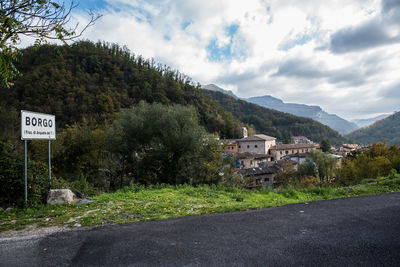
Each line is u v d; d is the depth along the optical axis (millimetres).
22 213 5418
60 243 3375
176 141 18594
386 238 3455
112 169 21016
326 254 2941
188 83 122375
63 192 6500
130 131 19984
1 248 3221
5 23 4434
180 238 3525
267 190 10352
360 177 27891
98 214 5031
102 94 69500
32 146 18781
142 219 4617
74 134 20703
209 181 18016
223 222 4371
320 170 35281
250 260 2779
